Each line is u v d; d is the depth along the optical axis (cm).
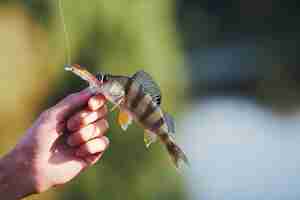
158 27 1008
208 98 2962
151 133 358
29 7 1055
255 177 1923
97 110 371
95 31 962
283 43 3653
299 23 3791
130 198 972
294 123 2486
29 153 374
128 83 359
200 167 1972
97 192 954
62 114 373
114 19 968
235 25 3903
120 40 971
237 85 3152
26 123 1079
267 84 3064
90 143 373
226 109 2711
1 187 373
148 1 997
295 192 1836
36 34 1049
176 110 1034
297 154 2116
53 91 1034
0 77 1073
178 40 1040
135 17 982
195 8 3925
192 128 2261
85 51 959
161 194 986
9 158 375
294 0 3800
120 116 359
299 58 3359
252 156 2103
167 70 1015
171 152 359
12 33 1066
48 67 1034
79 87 1007
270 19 3847
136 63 977
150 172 977
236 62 3456
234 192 1798
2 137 1084
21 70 1062
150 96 359
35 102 1058
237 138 2273
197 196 1670
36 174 373
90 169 954
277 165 2025
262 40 3759
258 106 2786
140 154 970
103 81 362
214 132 2325
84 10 958
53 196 930
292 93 2950
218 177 1900
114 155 962
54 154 375
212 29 3903
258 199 1773
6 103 1076
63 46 1012
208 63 3516
